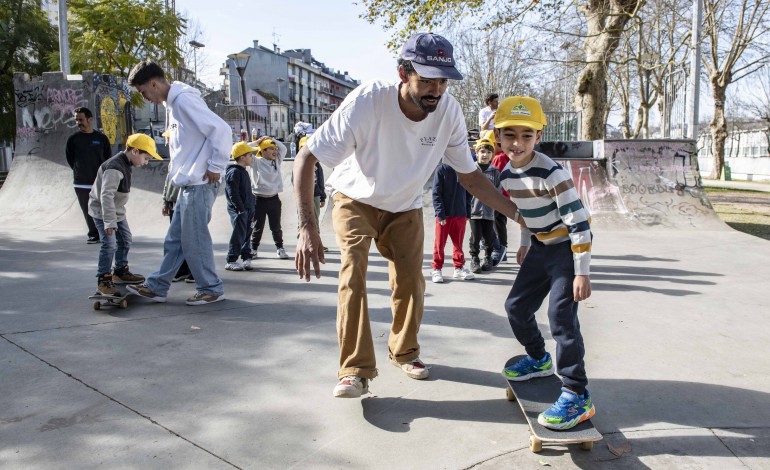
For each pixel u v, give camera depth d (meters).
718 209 14.45
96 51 21.22
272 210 6.99
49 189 10.09
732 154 52.00
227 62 48.03
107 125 10.90
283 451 2.47
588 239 2.50
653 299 5.06
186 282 5.68
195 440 2.56
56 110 10.47
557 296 2.60
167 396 3.00
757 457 2.43
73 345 3.76
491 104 9.27
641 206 9.59
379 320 4.38
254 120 18.53
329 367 3.43
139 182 9.95
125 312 4.56
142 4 21.95
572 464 2.38
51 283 5.51
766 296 5.15
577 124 17.03
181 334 4.02
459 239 5.88
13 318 4.36
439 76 2.51
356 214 3.04
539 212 2.68
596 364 3.48
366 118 2.76
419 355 3.56
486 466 2.37
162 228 9.05
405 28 16.28
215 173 4.66
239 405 2.91
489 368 3.43
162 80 4.58
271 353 3.65
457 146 3.08
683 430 2.65
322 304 4.85
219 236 8.66
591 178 9.90
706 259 6.94
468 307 4.77
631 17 14.87
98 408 2.86
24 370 3.33
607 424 2.71
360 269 2.91
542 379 2.95
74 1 21.34
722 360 3.54
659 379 3.24
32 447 2.48
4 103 24.23
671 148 10.01
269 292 5.29
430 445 2.53
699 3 12.06
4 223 9.39
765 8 24.34
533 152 2.67
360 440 2.57
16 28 23.88
